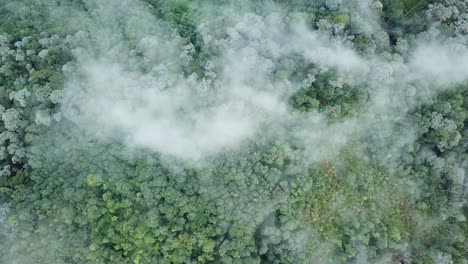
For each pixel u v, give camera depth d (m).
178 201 50.50
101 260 49.34
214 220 51.12
